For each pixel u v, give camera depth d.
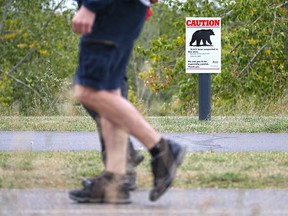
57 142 22.30
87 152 19.22
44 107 37.25
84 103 12.53
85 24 12.11
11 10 68.44
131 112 12.38
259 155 18.52
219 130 25.97
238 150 20.22
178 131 25.91
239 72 48.44
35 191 14.13
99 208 12.61
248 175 15.54
